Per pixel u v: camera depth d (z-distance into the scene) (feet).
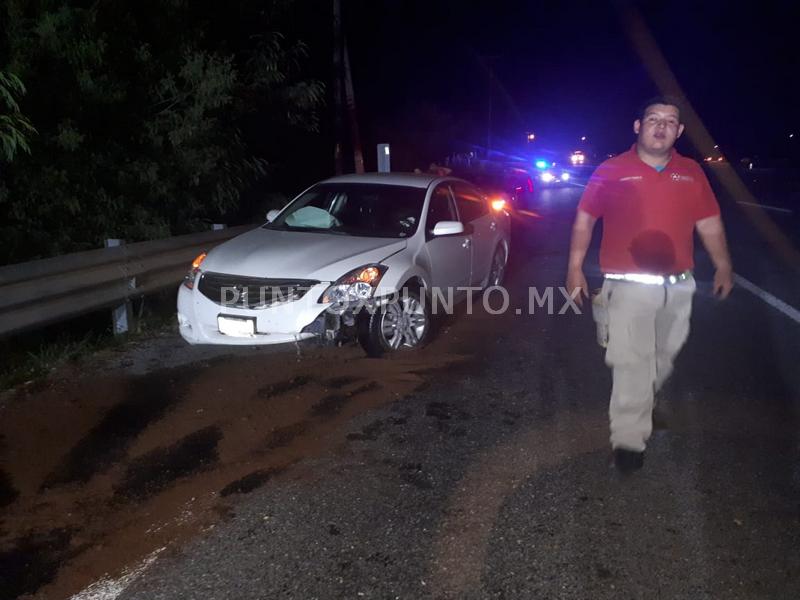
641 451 14.43
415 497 14.06
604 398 19.29
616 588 11.30
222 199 37.45
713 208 13.97
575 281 14.43
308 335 20.47
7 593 11.31
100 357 22.39
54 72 29.40
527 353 23.24
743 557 12.07
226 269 21.36
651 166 13.53
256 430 17.11
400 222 24.54
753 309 29.19
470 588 11.34
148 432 17.01
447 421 17.66
